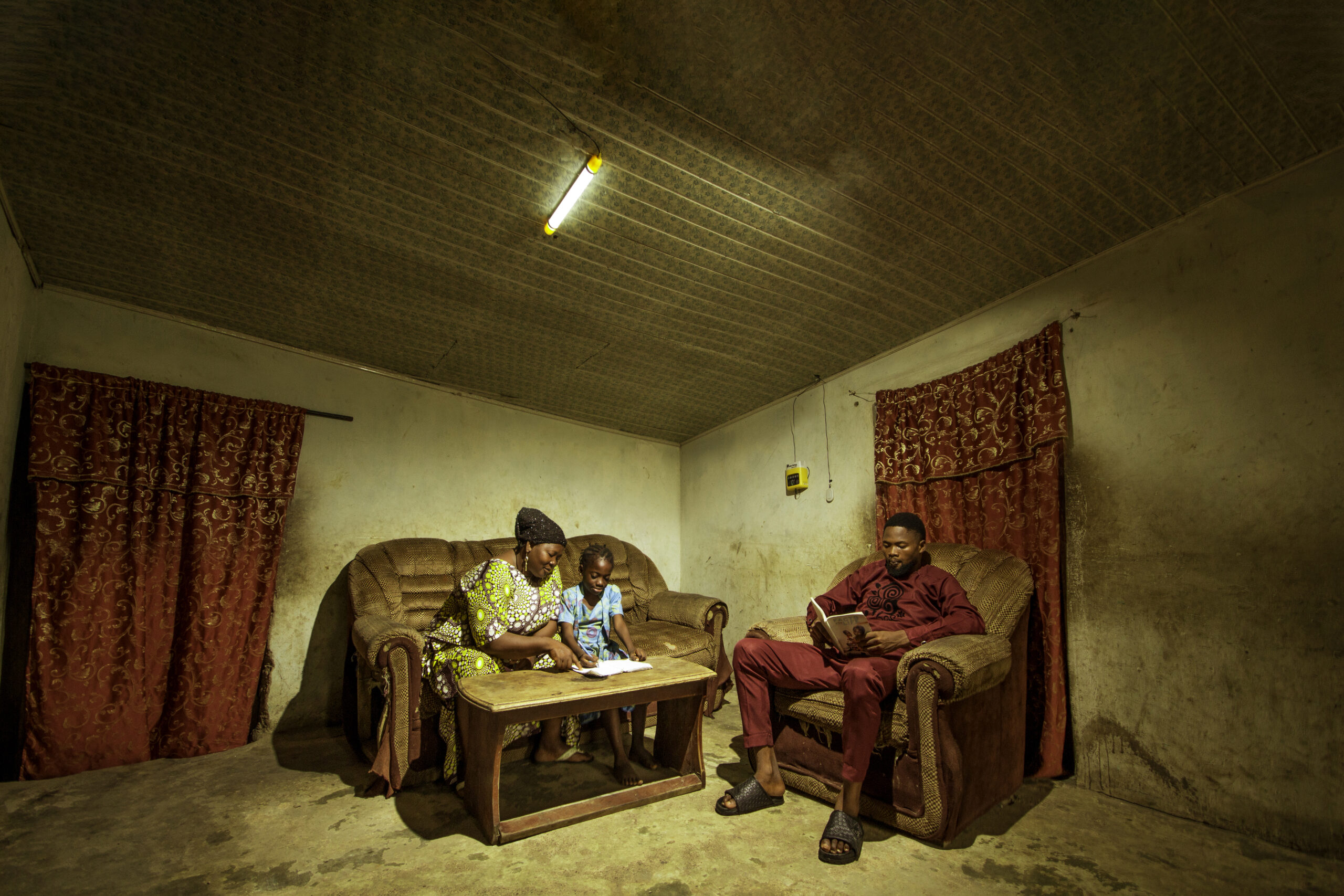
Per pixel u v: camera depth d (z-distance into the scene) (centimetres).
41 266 313
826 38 183
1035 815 232
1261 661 214
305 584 385
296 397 398
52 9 178
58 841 220
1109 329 269
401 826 229
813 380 427
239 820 236
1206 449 233
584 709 223
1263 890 179
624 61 196
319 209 271
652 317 355
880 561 299
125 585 313
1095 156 221
